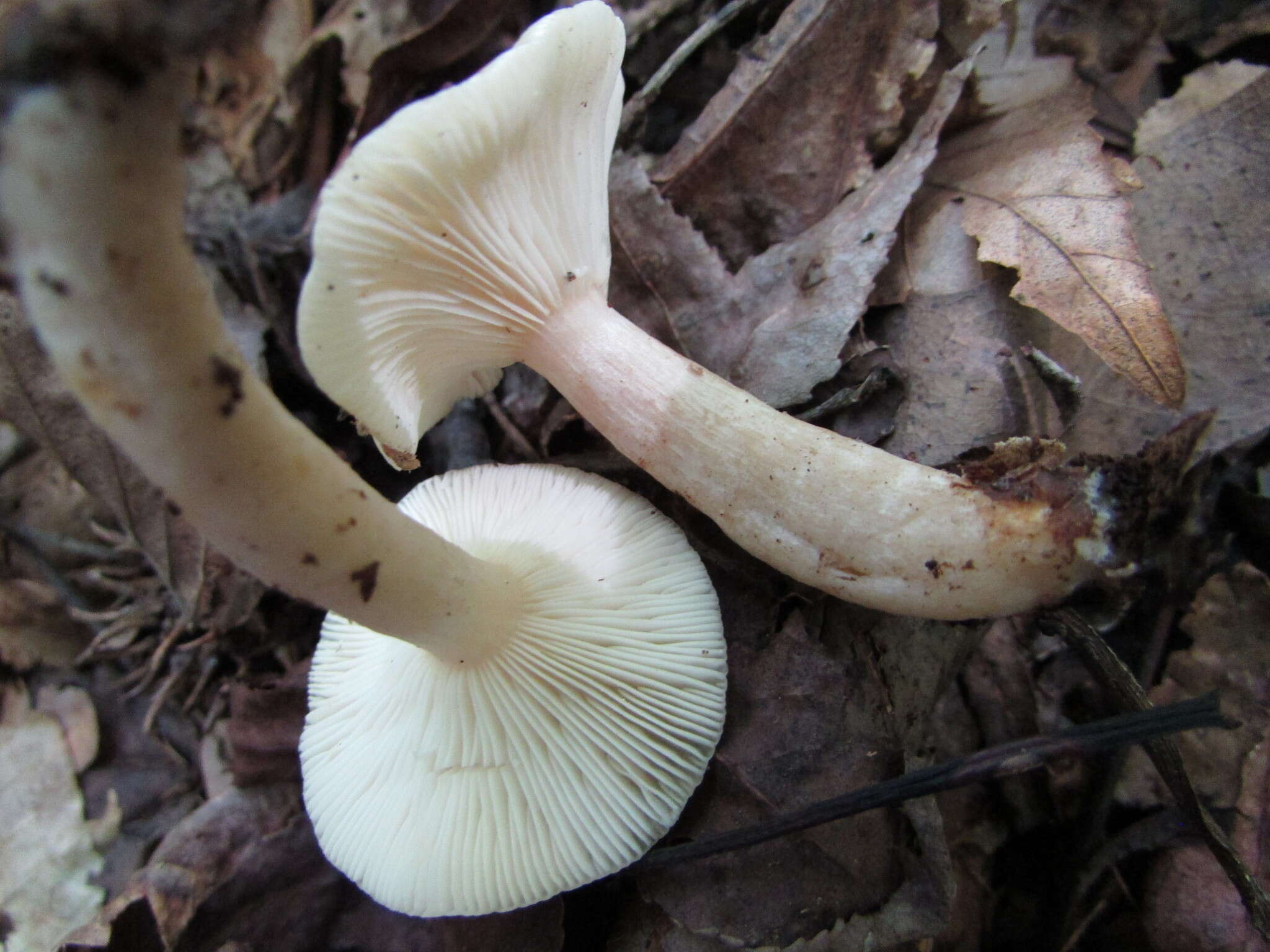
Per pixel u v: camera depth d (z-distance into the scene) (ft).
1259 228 0.36
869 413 0.36
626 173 0.40
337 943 0.38
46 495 0.49
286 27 0.50
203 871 0.39
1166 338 0.33
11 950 0.41
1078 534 0.29
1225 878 0.33
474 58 0.47
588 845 0.32
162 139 0.17
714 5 0.43
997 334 0.36
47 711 0.46
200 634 0.46
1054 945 0.36
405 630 0.28
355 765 0.34
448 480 0.39
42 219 0.17
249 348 0.46
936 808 0.33
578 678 0.32
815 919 0.33
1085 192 0.35
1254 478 0.37
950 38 0.38
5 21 0.15
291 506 0.23
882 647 0.35
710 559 0.37
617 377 0.33
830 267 0.37
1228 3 0.42
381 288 0.30
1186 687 0.36
